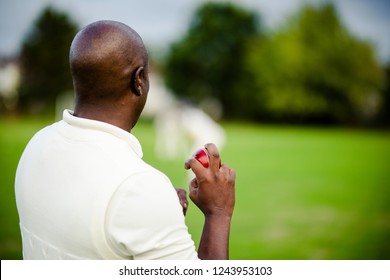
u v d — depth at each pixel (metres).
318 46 127.69
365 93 127.38
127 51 4.29
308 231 19.77
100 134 4.21
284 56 127.50
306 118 130.12
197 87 147.75
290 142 68.31
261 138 75.38
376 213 23.38
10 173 34.59
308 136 82.81
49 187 4.24
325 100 127.12
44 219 4.25
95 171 4.03
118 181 3.92
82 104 4.39
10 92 135.25
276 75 128.62
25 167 4.61
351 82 126.44
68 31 139.25
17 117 130.00
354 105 127.38
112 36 4.25
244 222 21.31
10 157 43.16
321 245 17.66
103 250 3.94
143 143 60.28
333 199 26.92
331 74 125.88
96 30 4.30
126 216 3.84
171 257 3.93
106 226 3.89
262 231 19.70
